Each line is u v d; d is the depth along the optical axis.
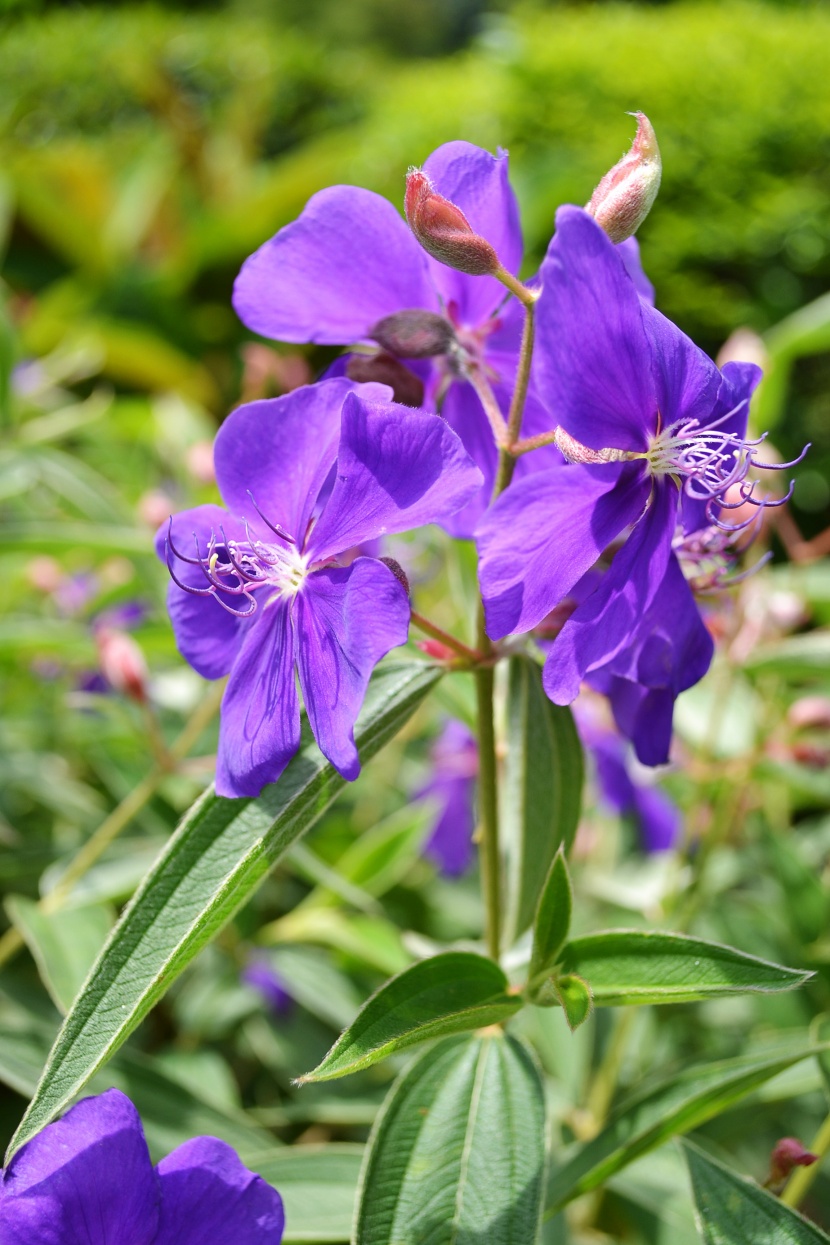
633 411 0.35
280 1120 0.54
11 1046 0.48
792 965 0.56
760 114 1.74
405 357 0.40
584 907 0.65
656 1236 0.48
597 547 0.35
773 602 0.63
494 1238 0.38
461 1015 0.37
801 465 1.66
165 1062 0.57
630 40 1.97
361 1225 0.39
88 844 0.58
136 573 0.62
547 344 0.34
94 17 2.85
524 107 1.96
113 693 0.72
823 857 0.74
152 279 1.91
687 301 1.75
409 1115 0.40
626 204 0.36
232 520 0.38
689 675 0.38
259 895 0.66
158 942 0.36
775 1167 0.41
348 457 0.36
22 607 0.85
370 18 6.25
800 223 1.70
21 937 0.55
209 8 4.32
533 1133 0.40
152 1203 0.36
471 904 0.71
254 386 0.76
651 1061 0.60
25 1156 0.35
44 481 0.74
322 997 0.58
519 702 0.42
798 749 0.57
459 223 0.36
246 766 0.37
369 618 0.35
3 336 0.69
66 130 2.57
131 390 1.71
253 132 2.29
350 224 0.39
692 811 0.57
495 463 0.41
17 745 0.68
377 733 0.39
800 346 0.66
